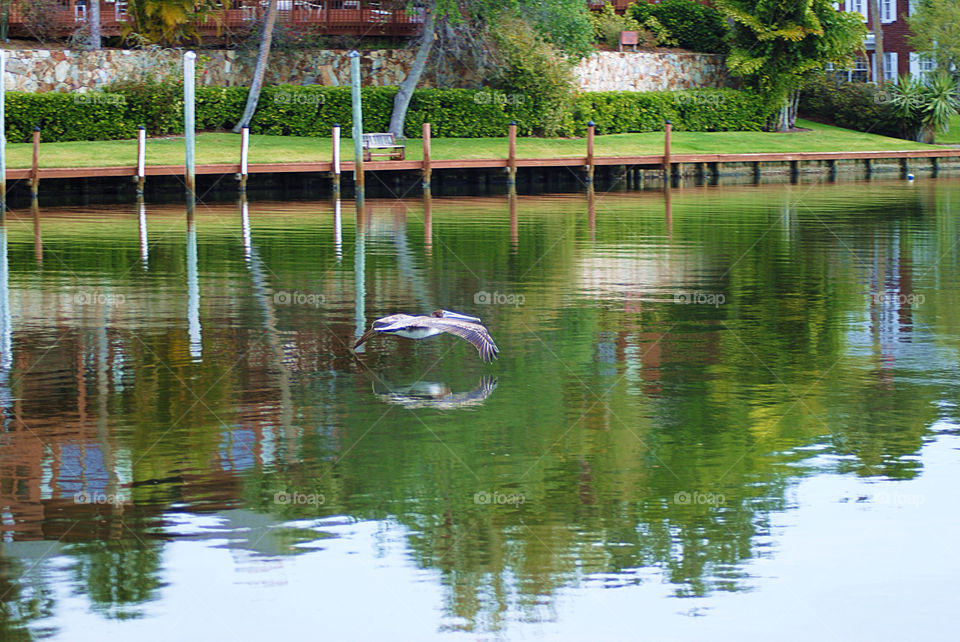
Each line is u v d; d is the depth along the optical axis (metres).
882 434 11.66
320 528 9.44
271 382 13.30
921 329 16.27
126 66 39.75
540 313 17.03
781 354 14.79
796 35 47.47
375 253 22.59
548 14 42.09
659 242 24.59
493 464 10.78
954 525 9.52
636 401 12.72
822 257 22.56
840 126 53.56
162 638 7.89
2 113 29.55
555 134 44.06
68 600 8.34
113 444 11.20
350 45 43.56
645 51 49.44
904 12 58.12
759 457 11.02
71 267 20.73
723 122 48.97
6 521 9.47
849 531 9.43
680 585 8.59
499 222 28.06
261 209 30.69
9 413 12.12
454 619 8.15
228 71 41.91
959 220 28.91
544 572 8.79
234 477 10.41
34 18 40.12
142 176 32.97
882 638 7.96
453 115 42.34
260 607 8.27
